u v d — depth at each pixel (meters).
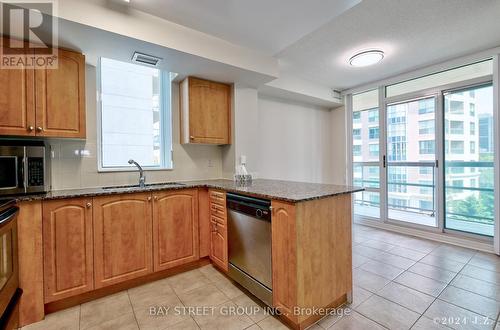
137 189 2.20
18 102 1.83
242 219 2.05
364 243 3.24
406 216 3.78
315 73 3.54
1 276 1.43
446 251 2.93
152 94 3.00
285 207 1.60
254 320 1.71
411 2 1.96
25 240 1.69
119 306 1.89
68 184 2.33
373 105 4.13
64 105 2.02
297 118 4.22
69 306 1.89
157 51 2.12
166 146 3.04
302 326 1.58
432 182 3.46
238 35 2.32
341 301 1.86
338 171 4.61
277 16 2.00
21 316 1.67
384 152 3.95
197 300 1.97
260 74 2.73
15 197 1.74
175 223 2.38
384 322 1.65
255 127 3.20
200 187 2.57
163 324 1.67
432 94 3.41
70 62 2.05
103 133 2.67
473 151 3.11
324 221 1.71
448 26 2.31
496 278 2.23
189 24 2.12
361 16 2.14
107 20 1.78
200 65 2.45
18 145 1.90
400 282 2.19
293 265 1.55
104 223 2.01
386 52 2.87
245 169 2.85
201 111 2.86
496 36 2.51
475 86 3.06
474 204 3.13
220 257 2.38
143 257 2.20
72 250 1.87
